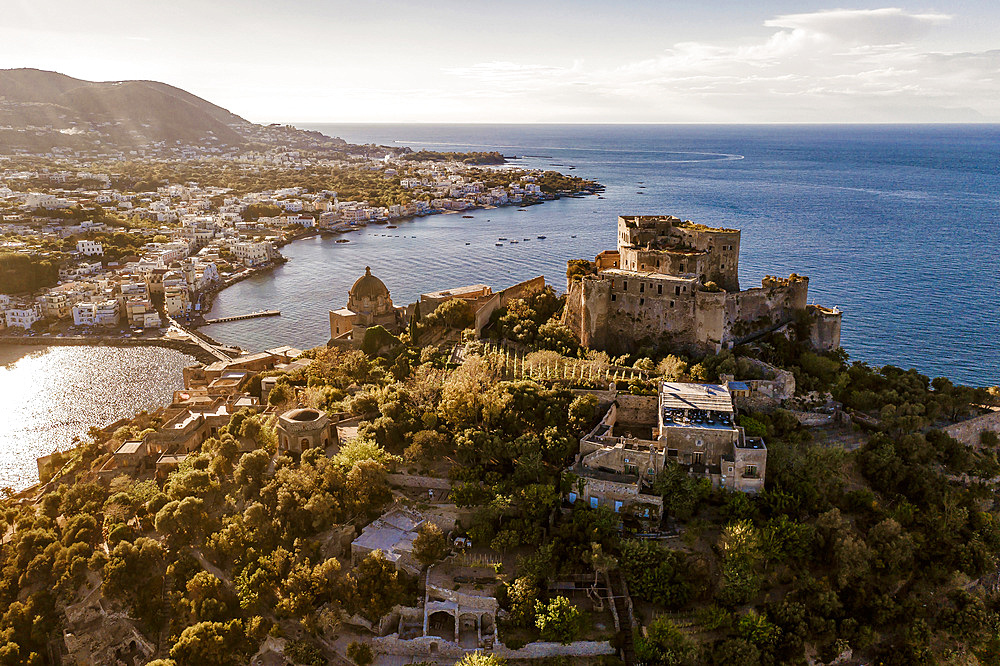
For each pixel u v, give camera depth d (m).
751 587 121.94
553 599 122.19
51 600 135.88
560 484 141.50
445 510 141.75
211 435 185.50
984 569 135.62
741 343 194.00
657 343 192.38
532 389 165.25
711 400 153.25
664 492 136.38
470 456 149.75
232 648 125.12
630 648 118.62
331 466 145.25
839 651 120.00
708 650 117.31
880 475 149.00
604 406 164.62
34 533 146.50
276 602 129.00
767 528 130.00
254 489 150.62
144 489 157.38
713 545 130.62
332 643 124.06
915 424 159.62
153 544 138.12
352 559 135.12
